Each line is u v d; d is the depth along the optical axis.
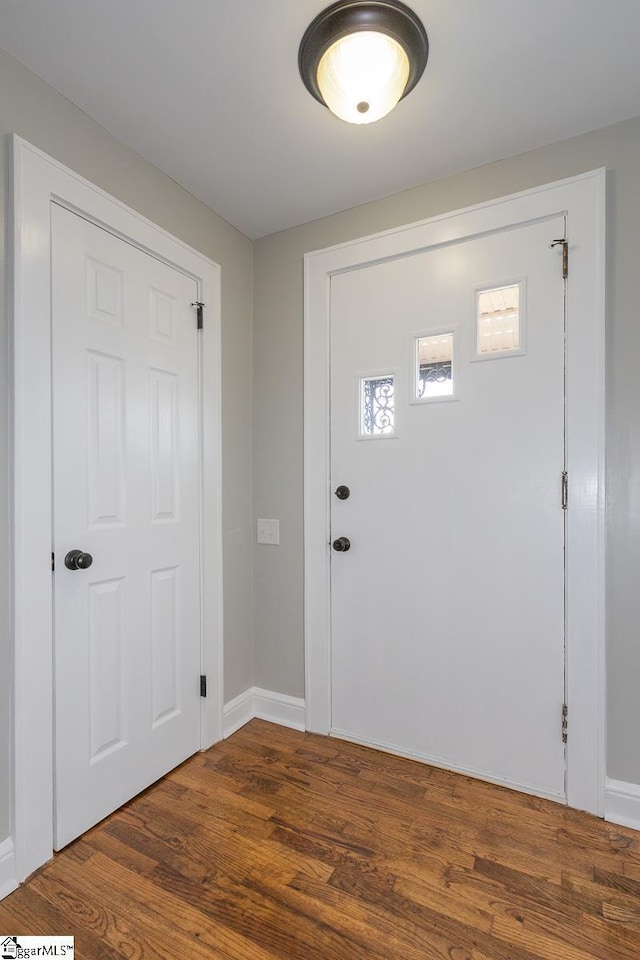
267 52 1.31
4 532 1.29
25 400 1.32
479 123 1.58
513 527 1.74
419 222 1.90
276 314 2.26
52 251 1.41
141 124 1.57
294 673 2.21
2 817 1.28
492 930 1.17
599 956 1.11
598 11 1.19
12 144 1.30
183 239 1.92
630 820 1.55
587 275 1.61
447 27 1.23
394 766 1.88
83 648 1.50
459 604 1.84
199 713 1.99
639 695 1.56
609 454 1.60
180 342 1.90
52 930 1.17
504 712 1.76
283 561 2.24
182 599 1.91
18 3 1.16
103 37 1.26
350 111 1.34
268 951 1.12
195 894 1.27
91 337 1.53
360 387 2.04
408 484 1.94
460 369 1.84
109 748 1.59
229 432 2.17
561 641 1.66
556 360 1.67
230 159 1.75
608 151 1.60
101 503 1.57
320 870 1.35
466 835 1.49
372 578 2.01
